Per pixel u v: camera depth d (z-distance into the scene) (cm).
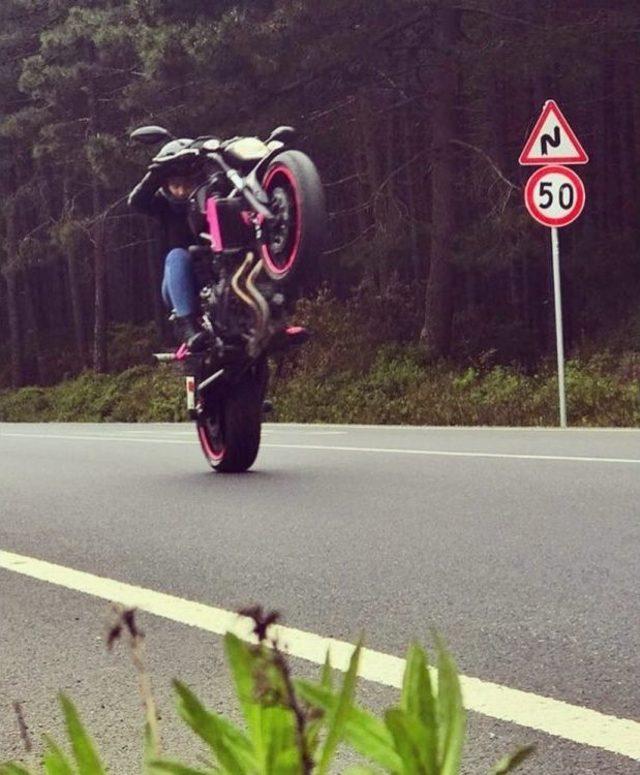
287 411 3681
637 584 873
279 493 1435
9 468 1888
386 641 730
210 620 798
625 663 664
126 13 5716
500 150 4709
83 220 6166
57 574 984
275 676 206
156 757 218
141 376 5478
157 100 4478
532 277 5309
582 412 2772
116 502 1414
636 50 4503
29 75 5916
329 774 496
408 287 4400
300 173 1404
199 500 1398
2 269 6919
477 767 498
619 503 1274
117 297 8519
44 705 618
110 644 222
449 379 3450
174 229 1560
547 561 971
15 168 7388
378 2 3878
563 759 503
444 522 1185
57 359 7700
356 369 3816
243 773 216
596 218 5156
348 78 4134
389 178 4200
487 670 656
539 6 4031
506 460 1706
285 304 1448
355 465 1719
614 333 3922
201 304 1501
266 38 4031
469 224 4622
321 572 956
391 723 213
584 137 5144
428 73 4206
